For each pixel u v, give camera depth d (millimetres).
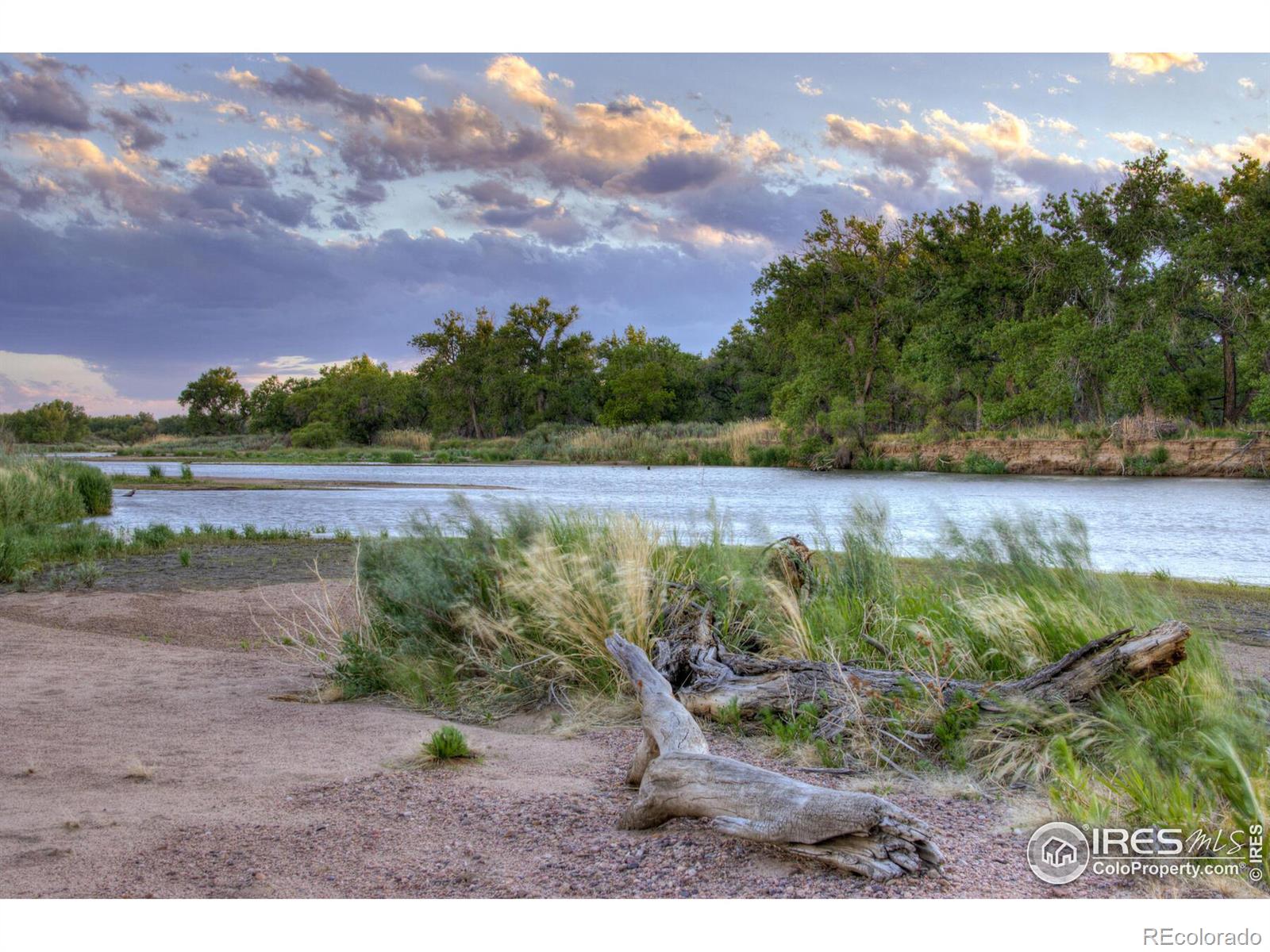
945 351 54094
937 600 7852
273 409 124312
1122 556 16094
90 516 26344
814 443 53125
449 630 7980
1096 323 48719
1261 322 43844
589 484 38969
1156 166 50344
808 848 3695
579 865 3830
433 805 4609
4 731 6180
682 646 6992
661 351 94312
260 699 7234
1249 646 8250
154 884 3697
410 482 41406
